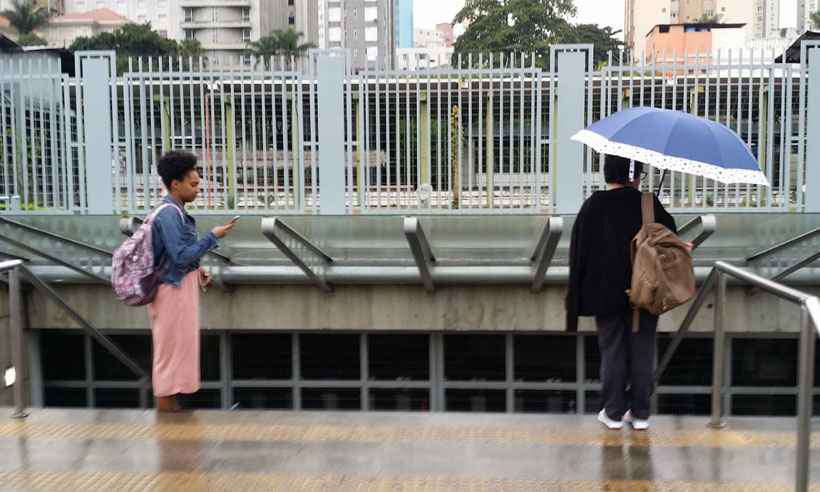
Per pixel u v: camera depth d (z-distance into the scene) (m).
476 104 10.64
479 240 8.52
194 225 5.39
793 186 10.04
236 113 11.05
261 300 9.03
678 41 67.88
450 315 8.93
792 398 9.18
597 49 56.84
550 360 9.30
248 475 4.33
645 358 4.88
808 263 8.16
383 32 137.00
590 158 9.84
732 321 8.66
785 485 4.20
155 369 5.41
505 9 58.34
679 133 4.55
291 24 121.62
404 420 5.29
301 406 9.50
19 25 85.62
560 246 8.48
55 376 9.68
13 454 4.67
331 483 4.22
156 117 10.88
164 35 109.44
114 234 8.64
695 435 4.96
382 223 8.52
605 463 4.49
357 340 9.42
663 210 4.72
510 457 4.59
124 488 4.17
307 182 10.50
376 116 10.14
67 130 10.17
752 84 9.74
